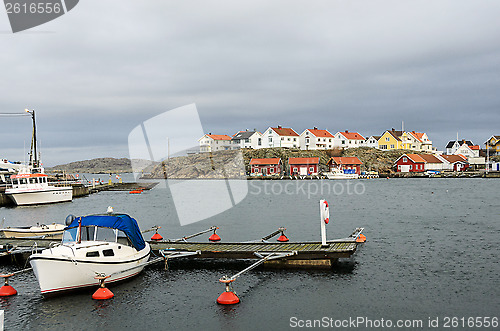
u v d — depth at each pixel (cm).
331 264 2091
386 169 14162
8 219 4734
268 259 2002
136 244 2005
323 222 2181
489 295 1648
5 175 8325
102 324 1448
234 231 3334
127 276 1936
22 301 1684
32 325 1448
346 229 3306
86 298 1703
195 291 1781
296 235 3086
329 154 14850
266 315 1503
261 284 1861
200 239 3008
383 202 5588
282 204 5572
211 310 1562
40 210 5688
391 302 1600
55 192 6619
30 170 6844
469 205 4916
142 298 1700
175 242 2495
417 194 6862
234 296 1658
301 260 2089
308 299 1656
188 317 1498
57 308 1598
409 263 2142
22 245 2495
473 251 2378
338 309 1545
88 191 8981
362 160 14438
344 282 1853
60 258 1655
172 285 1870
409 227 3291
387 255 2323
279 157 13575
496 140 17225
